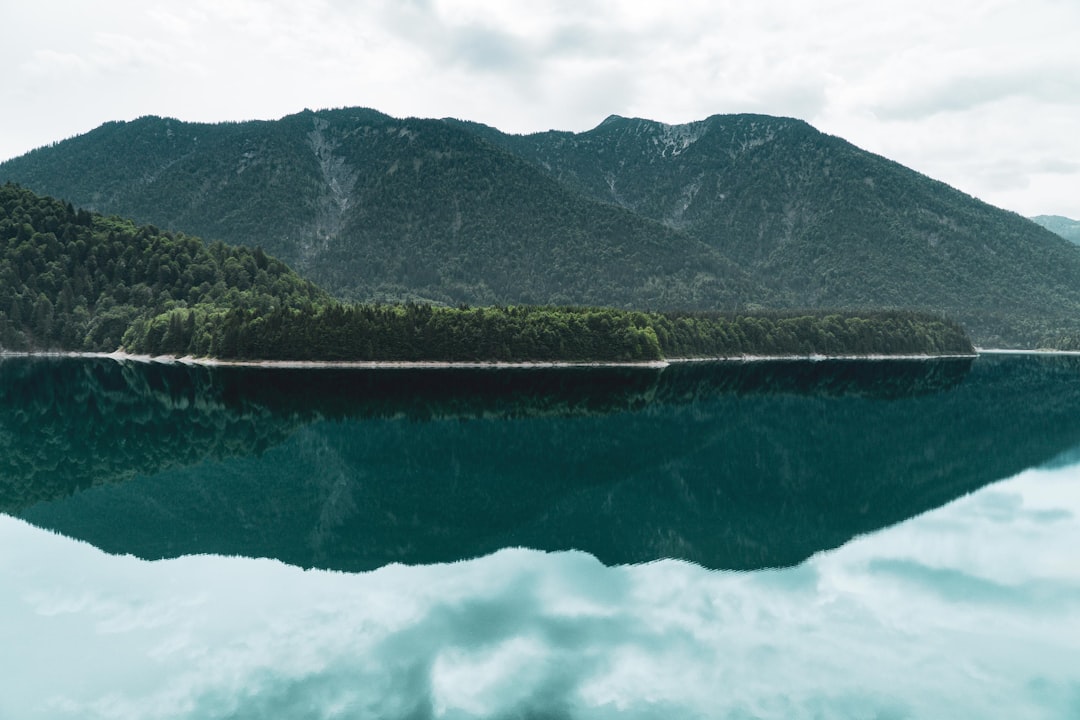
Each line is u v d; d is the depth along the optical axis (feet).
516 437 275.80
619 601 108.37
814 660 90.27
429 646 91.50
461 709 76.38
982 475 212.23
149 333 639.76
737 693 81.56
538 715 75.56
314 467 211.20
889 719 76.23
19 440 243.60
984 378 619.26
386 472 206.90
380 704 77.05
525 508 166.30
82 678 81.76
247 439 257.34
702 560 128.67
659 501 175.22
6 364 577.84
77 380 449.89
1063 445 268.82
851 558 131.13
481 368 614.75
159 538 136.05
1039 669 89.10
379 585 113.09
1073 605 109.29
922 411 375.04
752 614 104.68
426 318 635.25
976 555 134.10
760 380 560.61
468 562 125.29
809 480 203.51
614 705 78.13
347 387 441.27
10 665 84.69
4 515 150.41
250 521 150.61
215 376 485.15
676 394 449.48
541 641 93.86
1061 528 153.07
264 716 74.33
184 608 102.32
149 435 260.21
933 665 89.40
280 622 98.22
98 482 183.83
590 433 288.51
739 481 201.16
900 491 189.67
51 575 115.14
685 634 96.89
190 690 79.36
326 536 140.15
